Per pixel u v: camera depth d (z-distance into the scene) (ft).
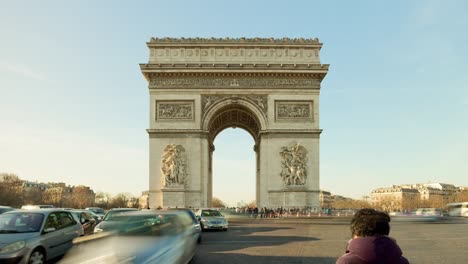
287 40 390.63
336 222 303.48
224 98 386.52
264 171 379.55
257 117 388.98
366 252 31.58
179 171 373.40
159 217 96.78
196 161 377.50
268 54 389.39
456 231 225.35
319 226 260.42
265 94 387.14
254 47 390.01
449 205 568.00
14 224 107.04
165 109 384.06
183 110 384.27
